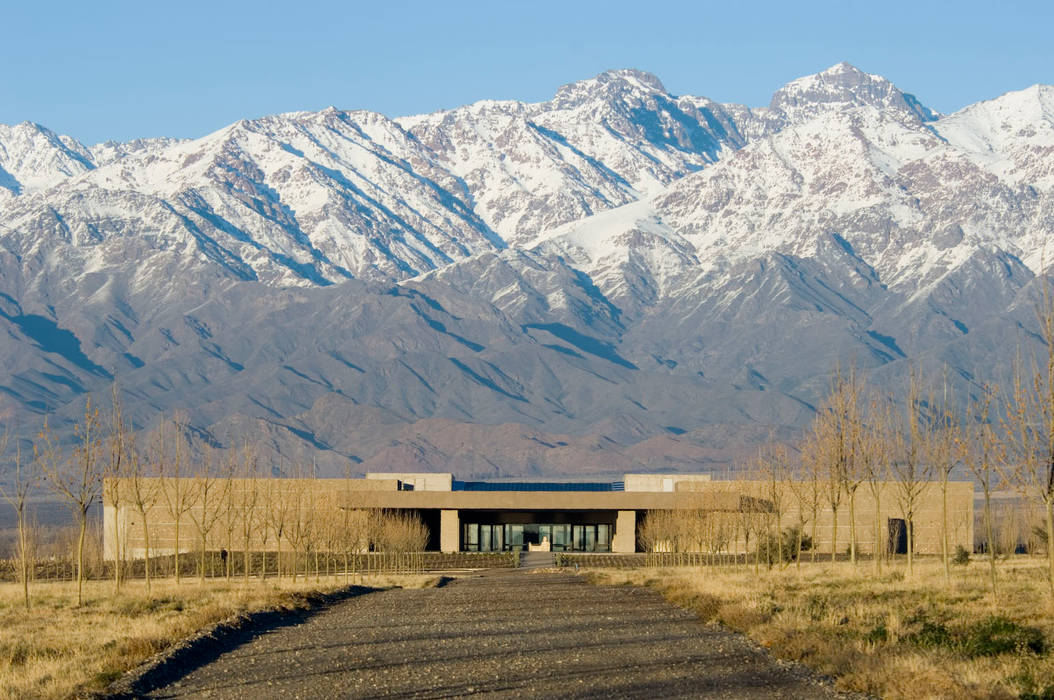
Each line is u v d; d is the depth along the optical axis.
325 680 44.50
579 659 48.22
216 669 47.56
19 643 54.19
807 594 69.06
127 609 71.50
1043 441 61.41
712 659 47.56
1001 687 39.28
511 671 45.66
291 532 128.12
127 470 90.94
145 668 46.25
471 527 189.75
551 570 137.62
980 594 65.12
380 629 59.56
